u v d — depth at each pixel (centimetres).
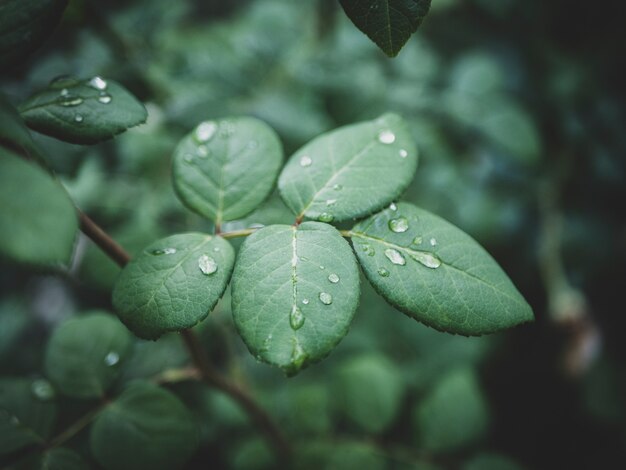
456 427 26
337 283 13
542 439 39
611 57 38
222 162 16
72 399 19
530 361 41
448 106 36
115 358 19
